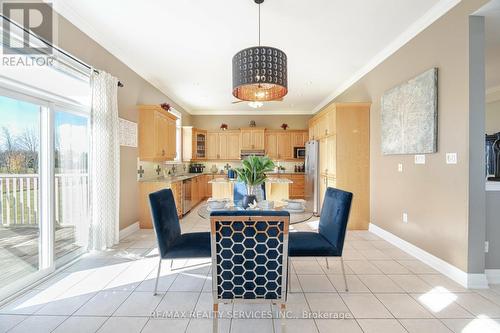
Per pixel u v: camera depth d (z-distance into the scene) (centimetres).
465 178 224
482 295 210
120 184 357
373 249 320
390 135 335
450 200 241
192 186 596
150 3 242
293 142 748
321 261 284
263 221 144
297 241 226
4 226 223
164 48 341
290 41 321
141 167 430
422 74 270
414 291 218
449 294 212
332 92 562
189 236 242
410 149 293
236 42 324
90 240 294
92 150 289
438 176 256
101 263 275
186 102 670
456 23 231
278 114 776
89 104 286
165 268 264
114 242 325
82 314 185
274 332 167
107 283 231
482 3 205
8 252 227
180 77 461
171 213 236
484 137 220
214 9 252
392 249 320
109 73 327
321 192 507
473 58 219
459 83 229
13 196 227
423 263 276
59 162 272
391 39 318
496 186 230
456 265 235
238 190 303
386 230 357
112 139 315
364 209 408
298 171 765
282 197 493
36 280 229
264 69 217
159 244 210
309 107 732
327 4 245
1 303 195
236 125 783
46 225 245
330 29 292
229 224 145
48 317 181
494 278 231
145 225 411
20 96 219
